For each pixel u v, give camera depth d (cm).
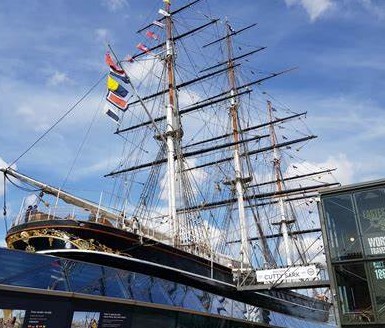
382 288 1852
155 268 2378
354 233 1995
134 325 1714
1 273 1388
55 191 2491
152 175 3750
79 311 1509
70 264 1641
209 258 2861
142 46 3894
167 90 4031
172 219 3130
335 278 1958
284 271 2600
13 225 2391
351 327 1850
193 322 2097
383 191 2011
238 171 4628
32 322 1362
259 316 2780
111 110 2794
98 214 2353
